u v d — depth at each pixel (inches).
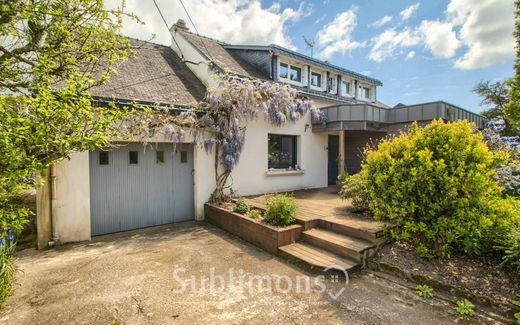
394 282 142.8
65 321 110.1
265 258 178.7
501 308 110.8
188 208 280.7
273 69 401.7
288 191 362.9
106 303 123.4
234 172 309.9
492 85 730.8
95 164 227.3
